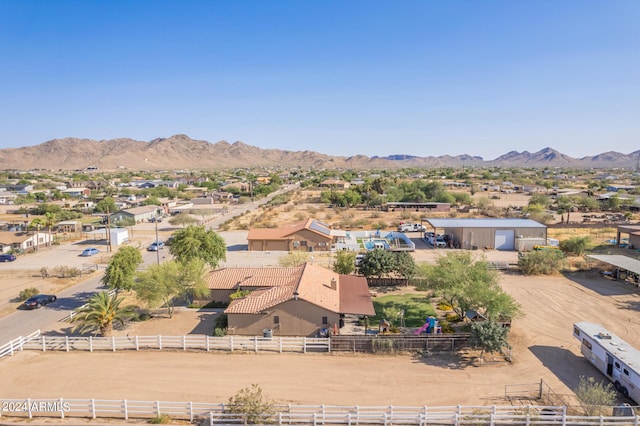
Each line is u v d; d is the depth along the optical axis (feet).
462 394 86.89
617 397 86.69
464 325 120.47
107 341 109.09
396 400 84.53
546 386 90.12
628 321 126.62
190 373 95.50
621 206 396.16
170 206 417.69
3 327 126.41
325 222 328.49
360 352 105.91
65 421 78.18
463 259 132.77
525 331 119.34
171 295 136.46
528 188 577.02
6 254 217.56
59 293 160.86
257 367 98.27
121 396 86.07
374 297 149.18
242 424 75.97
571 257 205.26
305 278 133.08
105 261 210.38
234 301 124.98
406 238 250.98
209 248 161.17
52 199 480.23
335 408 81.00
